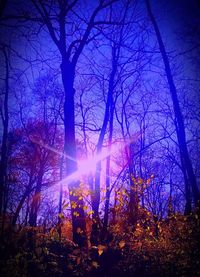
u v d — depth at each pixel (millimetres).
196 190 14578
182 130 15281
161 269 9047
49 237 8297
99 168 12711
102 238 8891
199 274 8555
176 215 12703
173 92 15297
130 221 10023
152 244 10867
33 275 7055
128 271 8719
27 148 25312
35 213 11805
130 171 17406
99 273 8281
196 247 10258
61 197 18328
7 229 7406
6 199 8148
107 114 14508
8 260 6672
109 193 9562
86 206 8375
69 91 11695
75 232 9047
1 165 9492
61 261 8219
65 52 12172
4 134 18016
